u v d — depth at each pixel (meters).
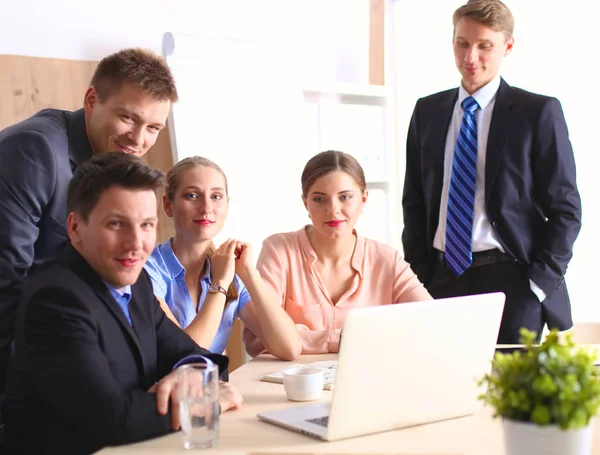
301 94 3.85
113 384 1.33
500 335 2.78
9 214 1.75
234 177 3.59
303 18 4.01
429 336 1.36
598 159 3.63
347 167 2.24
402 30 4.26
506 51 2.85
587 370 1.03
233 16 3.73
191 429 1.26
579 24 3.64
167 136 3.47
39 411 1.38
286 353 2.04
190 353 1.66
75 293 1.38
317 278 2.31
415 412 1.37
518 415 1.05
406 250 3.05
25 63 3.10
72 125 1.92
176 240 2.16
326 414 1.42
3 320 1.75
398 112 4.32
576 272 3.68
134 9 3.40
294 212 3.86
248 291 2.12
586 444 1.03
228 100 3.55
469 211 2.79
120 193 1.41
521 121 2.74
